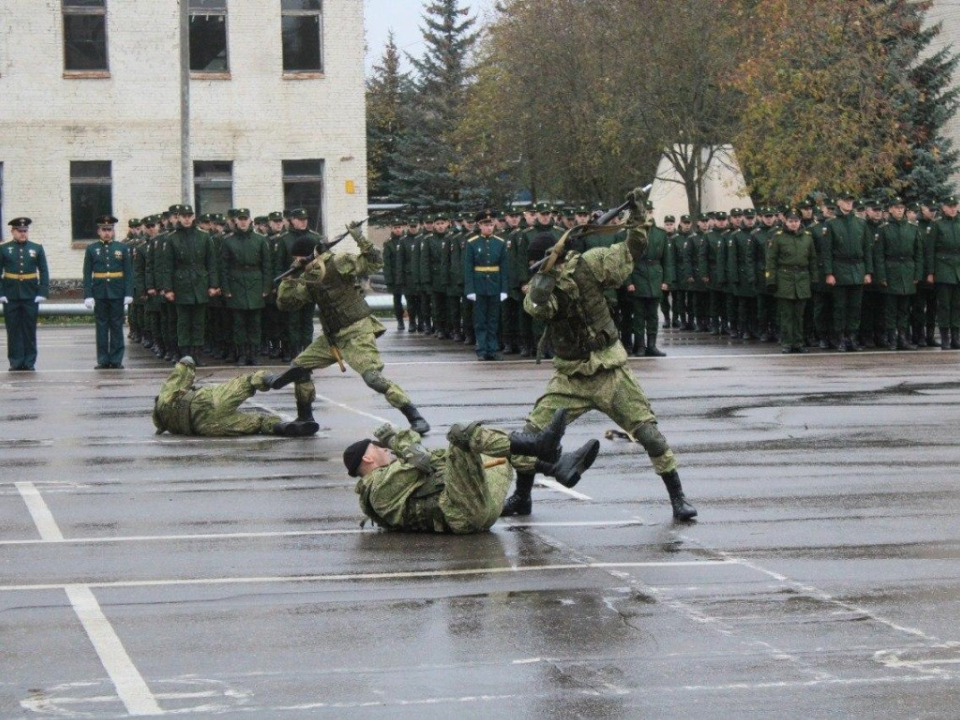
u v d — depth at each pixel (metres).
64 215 39.62
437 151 61.72
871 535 9.68
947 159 40.62
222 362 24.27
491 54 54.88
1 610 7.89
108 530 10.03
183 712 6.23
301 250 14.38
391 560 9.03
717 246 28.95
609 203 47.50
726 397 17.55
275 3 40.50
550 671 6.77
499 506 9.88
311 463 12.91
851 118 37.16
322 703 6.35
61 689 6.55
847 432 14.50
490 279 23.83
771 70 37.38
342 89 41.09
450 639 7.29
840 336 25.19
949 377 19.88
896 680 6.63
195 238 23.42
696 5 41.84
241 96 40.50
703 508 10.63
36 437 14.69
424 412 16.36
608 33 43.97
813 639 7.26
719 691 6.48
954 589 8.23
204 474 12.35
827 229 24.66
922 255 25.00
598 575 8.59
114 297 22.84
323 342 14.59
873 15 38.31
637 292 23.94
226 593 8.24
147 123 39.97
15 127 39.22
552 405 10.21
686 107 42.47
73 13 39.47
